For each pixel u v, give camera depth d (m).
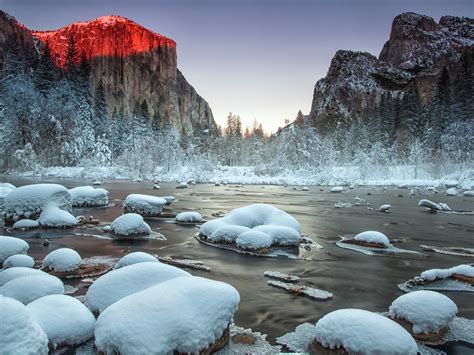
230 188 39.59
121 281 5.96
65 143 51.53
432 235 15.01
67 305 5.30
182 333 4.55
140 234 13.27
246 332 5.78
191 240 12.78
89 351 4.91
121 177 52.53
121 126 75.00
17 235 13.29
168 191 34.03
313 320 6.37
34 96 51.03
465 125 55.59
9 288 5.88
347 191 37.62
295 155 57.53
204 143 90.31
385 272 9.53
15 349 3.76
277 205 24.61
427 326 5.65
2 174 48.88
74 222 14.84
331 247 12.31
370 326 4.79
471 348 5.46
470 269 8.75
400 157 60.38
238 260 10.34
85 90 66.25
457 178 47.47
